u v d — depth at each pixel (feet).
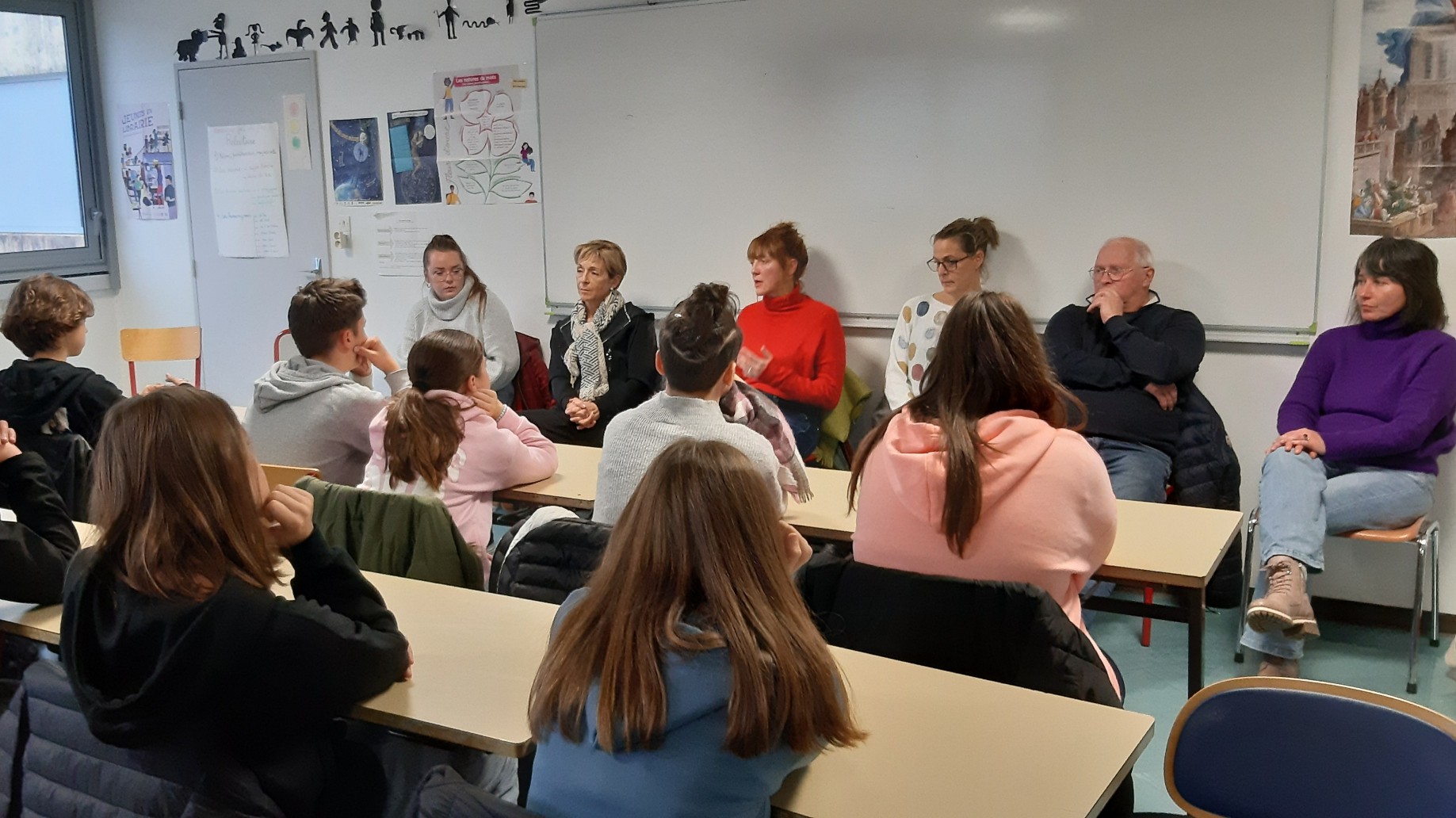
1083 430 12.36
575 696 4.41
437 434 9.13
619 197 15.79
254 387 10.14
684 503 4.45
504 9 16.16
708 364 7.73
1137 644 12.12
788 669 4.32
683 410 7.77
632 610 4.41
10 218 19.07
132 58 19.60
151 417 5.15
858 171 14.16
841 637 6.59
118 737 5.09
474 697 5.73
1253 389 12.63
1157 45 12.39
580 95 15.78
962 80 13.42
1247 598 12.03
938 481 6.68
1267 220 12.20
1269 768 5.54
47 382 10.83
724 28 14.66
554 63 15.89
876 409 14.65
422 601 7.13
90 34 19.80
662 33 15.05
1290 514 10.80
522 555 7.51
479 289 15.84
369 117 17.57
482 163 16.76
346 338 10.24
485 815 4.36
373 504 8.02
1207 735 5.65
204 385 20.12
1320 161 11.87
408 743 6.51
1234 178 12.27
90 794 5.46
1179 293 12.73
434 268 15.75
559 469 10.75
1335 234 11.97
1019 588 6.07
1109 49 12.61
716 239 15.24
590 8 15.49
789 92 14.42
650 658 4.29
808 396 13.75
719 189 15.07
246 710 5.31
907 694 5.78
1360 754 5.33
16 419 10.82
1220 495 12.09
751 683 4.24
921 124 13.71
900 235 14.06
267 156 18.60
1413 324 11.31
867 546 7.10
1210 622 12.77
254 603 5.19
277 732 5.44
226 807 5.27
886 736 5.33
